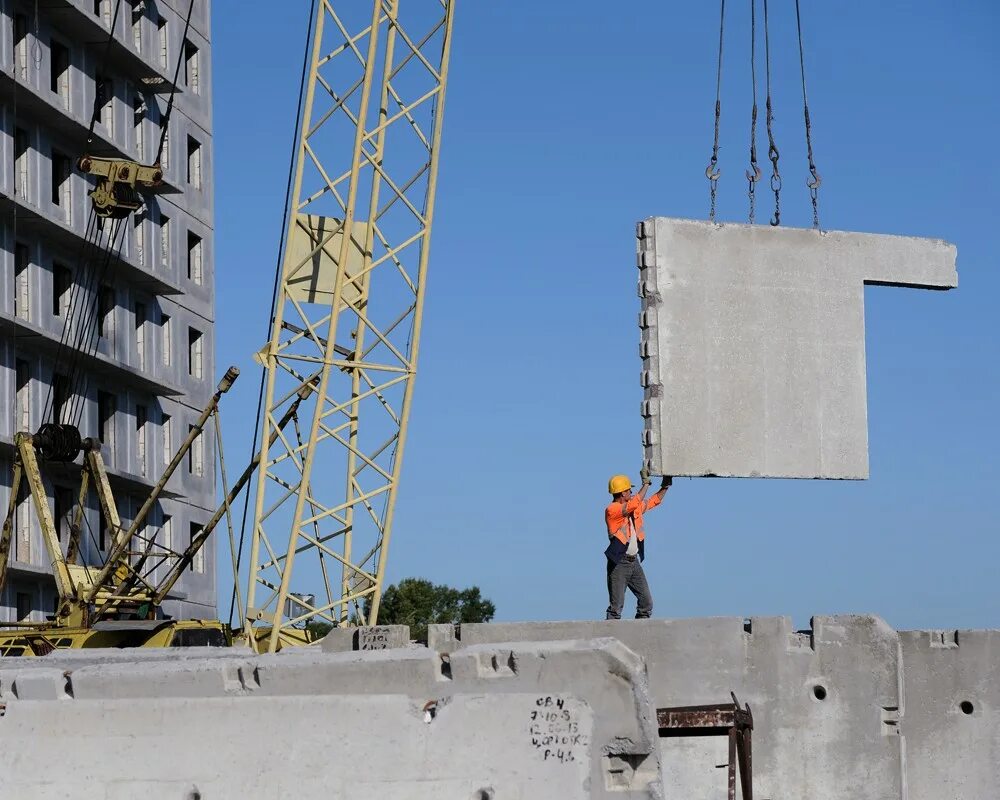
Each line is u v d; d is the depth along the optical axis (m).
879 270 21.45
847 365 21.23
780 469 20.91
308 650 19.97
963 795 17.80
